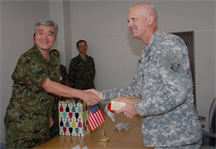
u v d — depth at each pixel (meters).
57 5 5.02
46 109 1.99
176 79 1.25
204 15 4.34
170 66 1.27
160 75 1.34
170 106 1.25
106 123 2.40
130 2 4.84
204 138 2.25
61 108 2.04
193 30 4.41
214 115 2.51
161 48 1.33
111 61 5.03
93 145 1.77
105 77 5.09
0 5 3.71
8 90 3.83
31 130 1.90
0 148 1.93
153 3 4.62
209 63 4.34
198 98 4.42
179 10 4.48
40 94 1.94
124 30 4.91
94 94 1.93
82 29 5.23
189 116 1.36
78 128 2.00
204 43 4.36
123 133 2.06
